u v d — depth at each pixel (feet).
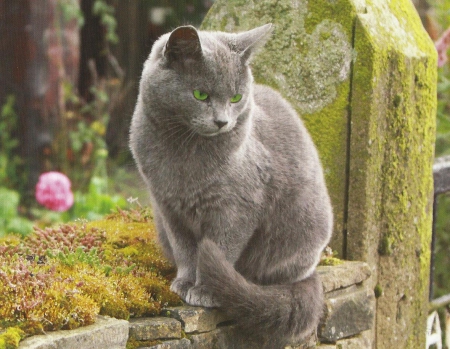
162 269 11.42
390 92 12.66
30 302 8.47
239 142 10.05
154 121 10.13
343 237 12.82
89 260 10.39
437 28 23.12
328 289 11.54
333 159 12.88
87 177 27.71
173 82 9.79
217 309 10.06
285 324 10.22
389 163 12.83
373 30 12.51
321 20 13.03
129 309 9.53
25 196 26.45
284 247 11.14
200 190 10.13
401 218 13.19
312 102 13.16
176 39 9.61
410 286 13.61
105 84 29.91
